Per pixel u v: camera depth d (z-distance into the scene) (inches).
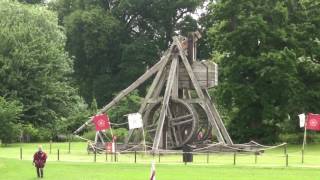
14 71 3129.9
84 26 4448.8
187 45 2117.4
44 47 3243.1
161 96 2263.8
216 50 2984.7
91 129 3267.7
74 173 1462.8
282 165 1643.7
